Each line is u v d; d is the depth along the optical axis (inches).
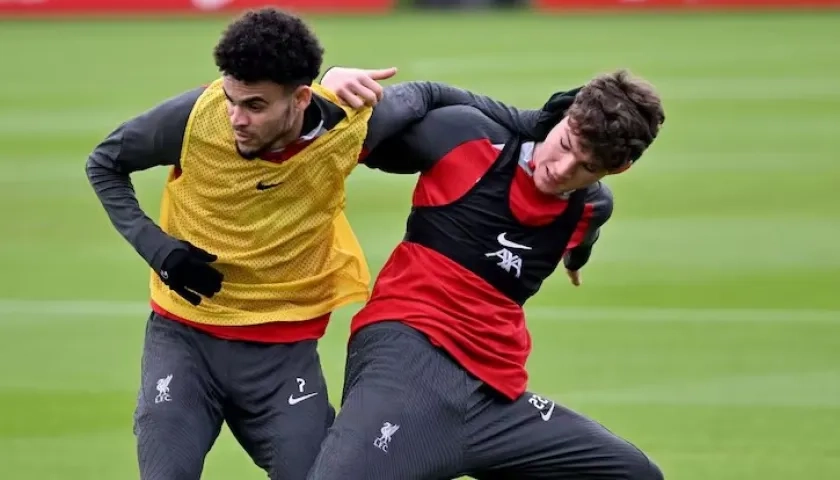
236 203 636.7
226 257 644.1
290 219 646.5
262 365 660.1
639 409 1014.4
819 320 1259.2
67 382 1080.8
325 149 635.5
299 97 616.7
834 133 2343.8
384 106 649.0
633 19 4360.2
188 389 645.9
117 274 1449.3
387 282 652.7
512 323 651.5
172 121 625.6
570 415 655.1
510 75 2974.9
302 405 660.7
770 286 1380.4
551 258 656.4
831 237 1592.0
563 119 628.7
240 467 912.9
